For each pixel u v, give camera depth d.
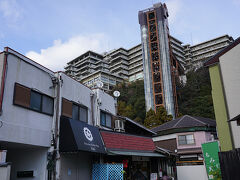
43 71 12.05
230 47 16.34
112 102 18.75
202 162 19.30
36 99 11.33
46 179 10.85
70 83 13.66
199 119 30.23
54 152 11.29
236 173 10.34
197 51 111.12
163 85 64.88
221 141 15.35
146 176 16.91
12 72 10.12
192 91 63.78
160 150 17.45
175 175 19.25
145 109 64.38
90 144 12.06
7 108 9.56
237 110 14.53
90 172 13.69
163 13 77.12
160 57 69.75
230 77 15.29
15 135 9.72
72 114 13.46
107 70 110.75
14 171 11.78
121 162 15.41
